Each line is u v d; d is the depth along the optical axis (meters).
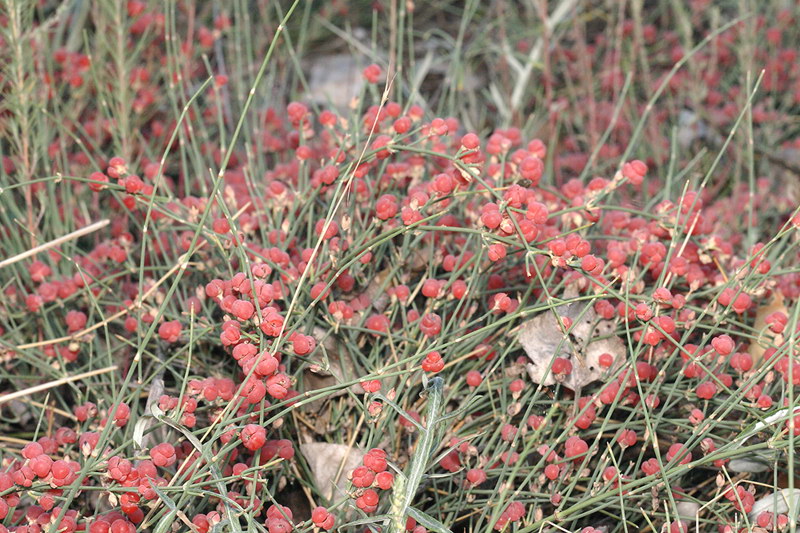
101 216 0.76
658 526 0.63
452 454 0.62
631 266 0.65
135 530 0.58
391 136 0.65
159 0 0.85
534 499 0.62
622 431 0.62
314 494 0.64
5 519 0.59
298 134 0.71
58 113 0.76
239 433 0.59
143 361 0.68
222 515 0.59
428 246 0.67
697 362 0.61
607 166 0.82
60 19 0.82
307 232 0.68
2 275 0.71
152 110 0.81
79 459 0.62
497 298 0.63
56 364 0.67
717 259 0.67
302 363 0.63
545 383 0.63
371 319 0.64
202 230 0.64
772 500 0.62
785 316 0.63
